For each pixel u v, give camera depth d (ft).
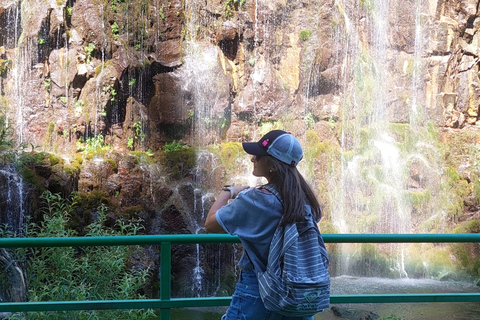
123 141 38.40
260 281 7.96
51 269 21.16
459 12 44.96
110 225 34.04
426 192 42.57
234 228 8.16
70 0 37.50
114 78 37.65
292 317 8.24
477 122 44.62
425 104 44.37
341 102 43.29
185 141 39.99
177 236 10.40
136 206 35.60
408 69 44.68
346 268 39.68
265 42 42.24
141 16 39.09
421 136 43.83
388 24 45.11
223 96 40.75
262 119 41.73
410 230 42.11
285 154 8.21
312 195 8.37
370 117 44.16
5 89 36.81
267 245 8.05
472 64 44.57
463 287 37.06
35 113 36.86
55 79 37.01
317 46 42.60
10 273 22.68
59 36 37.19
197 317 28.17
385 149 43.39
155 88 39.60
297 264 7.84
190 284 35.73
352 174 42.16
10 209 31.01
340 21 43.37
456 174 42.91
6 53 36.91
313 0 43.11
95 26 37.55
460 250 40.22
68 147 36.86
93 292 19.70
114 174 35.63
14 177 31.50
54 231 22.45
